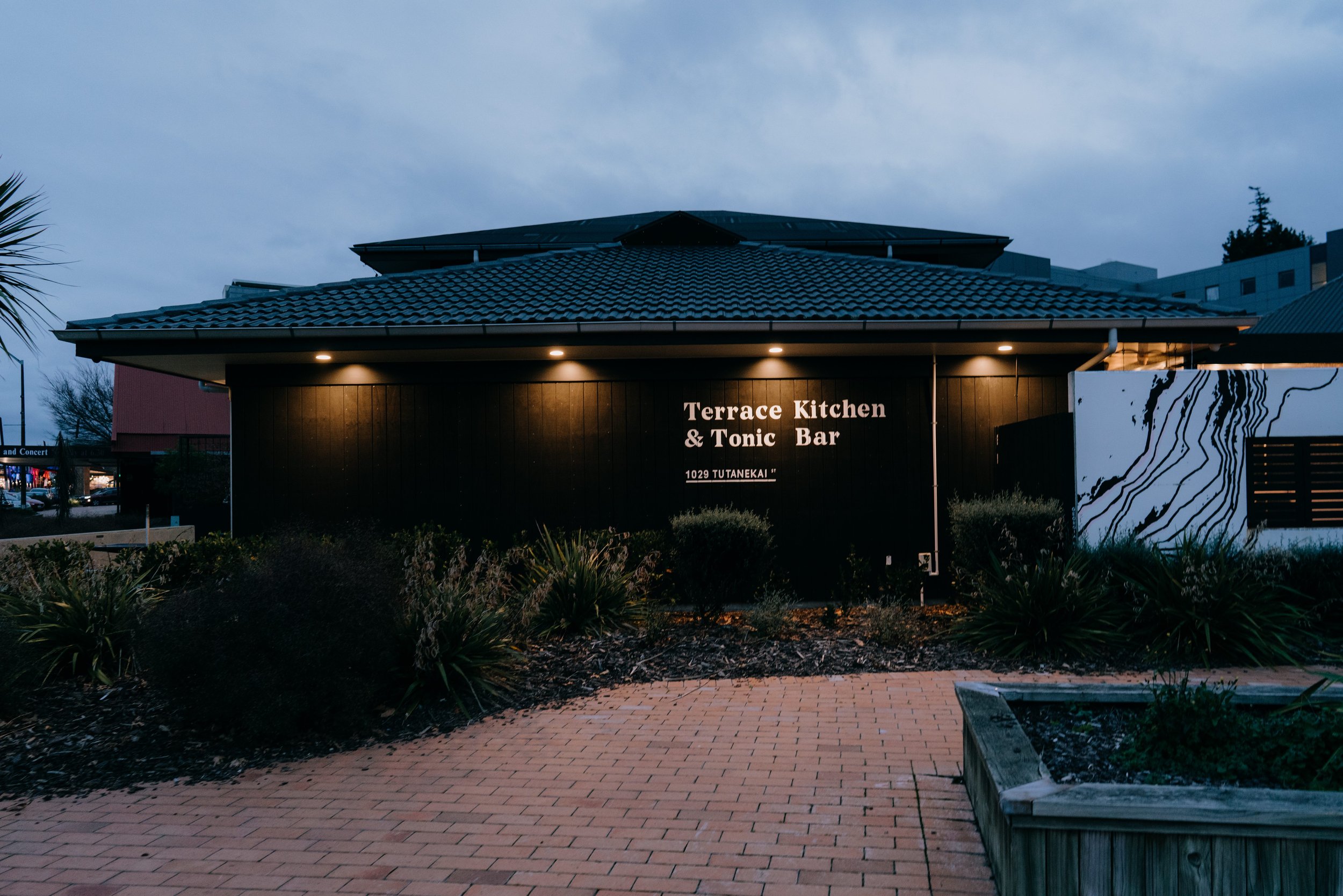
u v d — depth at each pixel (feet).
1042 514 28.19
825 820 14.01
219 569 29.99
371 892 11.92
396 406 37.93
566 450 37.70
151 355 34.14
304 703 18.56
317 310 35.63
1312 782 11.57
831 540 37.04
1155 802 9.78
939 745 17.75
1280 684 21.61
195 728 19.58
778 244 58.34
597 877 12.21
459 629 22.33
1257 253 186.50
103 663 24.04
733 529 29.19
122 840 13.88
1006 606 25.68
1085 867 9.94
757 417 37.42
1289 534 30.68
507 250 58.13
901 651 25.68
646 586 33.55
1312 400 30.89
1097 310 33.99
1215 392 30.86
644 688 22.85
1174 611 24.49
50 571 29.81
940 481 37.06
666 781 16.03
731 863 12.56
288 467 37.88
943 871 12.12
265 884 12.21
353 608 19.79
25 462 136.67
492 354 36.19
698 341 33.86
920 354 36.91
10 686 20.61
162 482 86.48
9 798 15.92
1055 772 12.70
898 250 58.29
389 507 37.70
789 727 19.15
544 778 16.37
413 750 18.30
